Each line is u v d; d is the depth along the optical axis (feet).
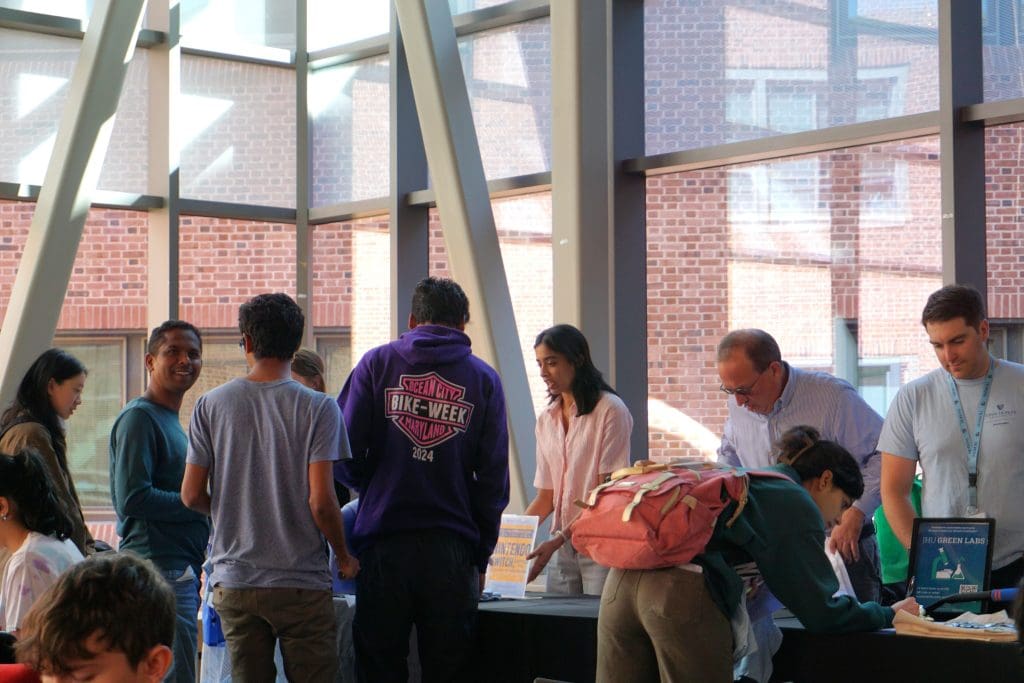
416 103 21.13
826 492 10.84
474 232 20.92
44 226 21.24
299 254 25.23
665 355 20.10
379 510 12.56
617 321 20.02
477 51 22.79
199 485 12.28
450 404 12.75
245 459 12.07
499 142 22.43
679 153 19.51
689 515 9.86
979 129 16.17
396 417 12.70
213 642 13.71
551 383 15.14
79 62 21.25
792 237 18.52
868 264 17.62
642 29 20.36
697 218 19.72
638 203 20.33
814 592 10.09
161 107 23.82
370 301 24.61
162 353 14.52
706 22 19.57
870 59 17.52
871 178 17.58
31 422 13.94
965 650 10.03
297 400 12.14
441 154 20.94
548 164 21.68
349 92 24.88
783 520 10.11
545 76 21.75
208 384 24.53
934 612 11.34
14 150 22.47
